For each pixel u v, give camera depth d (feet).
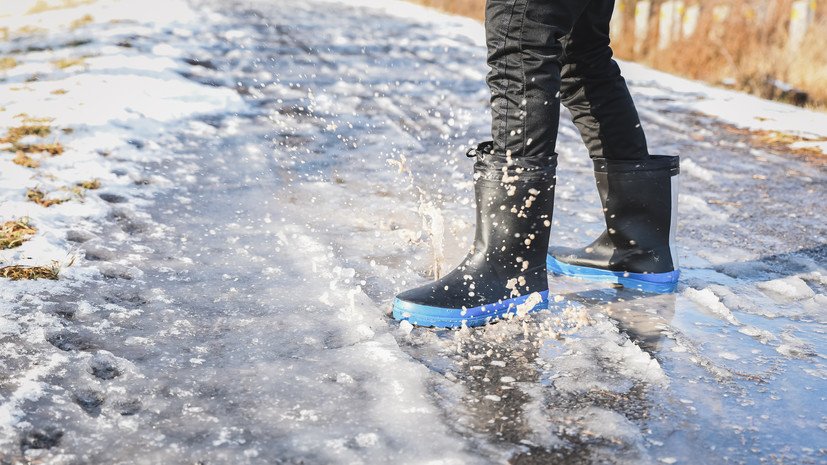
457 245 8.97
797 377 5.84
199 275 7.61
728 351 6.31
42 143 12.21
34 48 21.77
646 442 4.82
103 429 4.71
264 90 18.13
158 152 12.53
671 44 27.66
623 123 7.55
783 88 21.98
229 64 20.86
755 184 13.00
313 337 6.19
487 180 6.70
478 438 4.78
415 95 19.13
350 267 8.02
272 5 36.27
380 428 4.83
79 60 19.56
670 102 20.70
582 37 7.24
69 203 9.52
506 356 6.03
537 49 6.41
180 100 16.15
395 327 6.52
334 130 15.02
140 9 31.12
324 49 24.76
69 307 6.54
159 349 5.89
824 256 9.25
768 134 17.12
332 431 4.78
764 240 9.88
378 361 5.77
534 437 4.82
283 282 7.48
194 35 25.25
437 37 29.60
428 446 4.64
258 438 4.68
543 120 6.57
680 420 5.12
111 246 8.28
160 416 4.90
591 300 7.49
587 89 7.57
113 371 5.56
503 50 6.47
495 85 6.64
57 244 8.11
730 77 24.34
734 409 5.29
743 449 4.78
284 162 12.60
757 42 25.82
